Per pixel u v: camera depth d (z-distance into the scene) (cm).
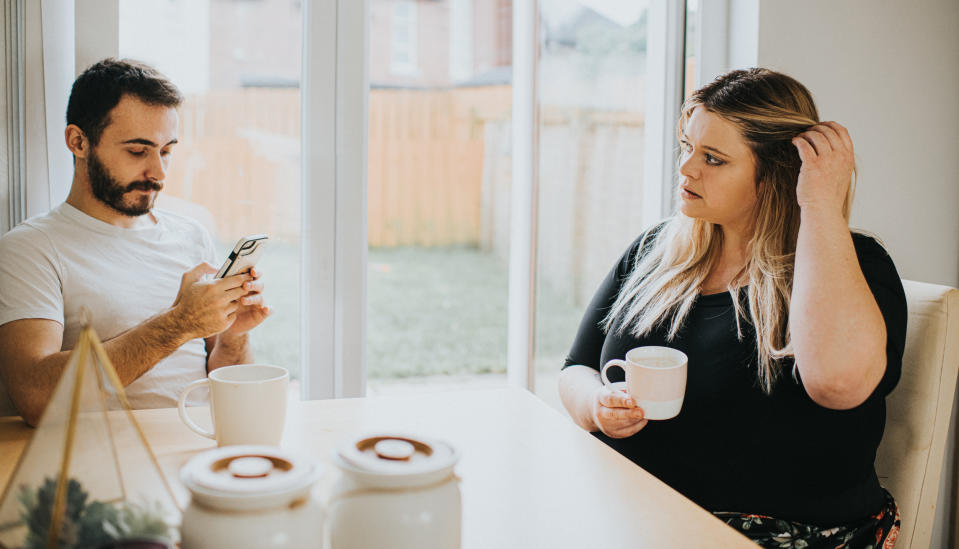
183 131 185
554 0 203
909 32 195
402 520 60
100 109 138
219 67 442
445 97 580
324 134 177
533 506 88
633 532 81
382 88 579
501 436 112
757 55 184
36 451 57
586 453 105
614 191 213
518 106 208
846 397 112
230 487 57
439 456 65
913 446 129
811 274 115
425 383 425
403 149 579
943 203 204
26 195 154
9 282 132
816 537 116
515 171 211
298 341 187
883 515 123
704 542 79
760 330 121
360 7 175
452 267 608
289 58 455
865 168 195
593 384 136
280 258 189
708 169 131
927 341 129
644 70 208
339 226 181
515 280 214
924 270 204
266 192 189
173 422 112
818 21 187
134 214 146
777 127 126
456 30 583
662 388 109
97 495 57
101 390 59
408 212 591
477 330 525
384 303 562
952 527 204
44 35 154
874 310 114
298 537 58
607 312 151
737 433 122
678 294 136
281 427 98
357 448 66
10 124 151
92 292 140
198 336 124
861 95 193
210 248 165
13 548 54
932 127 200
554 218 211
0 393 148
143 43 171
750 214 135
